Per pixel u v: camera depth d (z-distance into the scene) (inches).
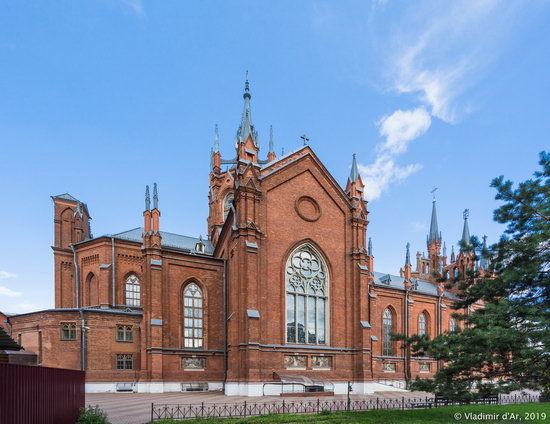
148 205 1711.4
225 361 1750.7
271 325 1576.0
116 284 2106.3
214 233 2608.3
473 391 829.8
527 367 760.3
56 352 1616.6
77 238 2309.3
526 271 788.6
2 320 2271.2
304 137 1809.8
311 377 1622.8
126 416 956.0
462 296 932.6
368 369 1745.8
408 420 942.4
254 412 1040.2
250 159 1654.8
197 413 1007.6
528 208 839.7
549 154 871.7
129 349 1695.4
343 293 1806.1
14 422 585.9
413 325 2632.9
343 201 1884.8
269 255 1617.9
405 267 2677.2
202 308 1771.7
